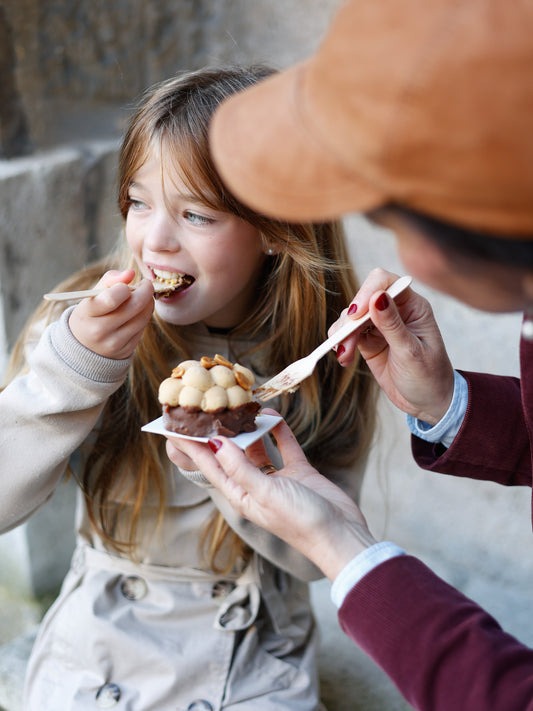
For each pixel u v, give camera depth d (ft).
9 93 6.15
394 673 2.65
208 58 7.52
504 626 6.59
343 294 4.80
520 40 1.80
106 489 4.45
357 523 3.03
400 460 7.46
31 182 6.15
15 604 7.07
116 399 4.49
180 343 4.43
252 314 4.54
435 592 2.70
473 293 2.21
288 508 2.89
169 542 4.49
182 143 3.74
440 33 1.85
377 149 1.90
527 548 6.94
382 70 1.89
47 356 3.60
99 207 6.79
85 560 4.66
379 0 1.98
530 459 3.86
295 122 2.12
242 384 3.42
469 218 1.90
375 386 4.98
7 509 3.96
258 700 4.25
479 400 3.83
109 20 7.00
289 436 3.64
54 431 3.81
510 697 2.45
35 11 6.29
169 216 3.87
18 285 6.26
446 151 1.84
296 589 4.90
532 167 1.80
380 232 7.03
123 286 3.46
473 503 7.16
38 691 4.37
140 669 4.26
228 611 4.42
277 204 2.14
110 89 7.25
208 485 3.79
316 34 6.94
